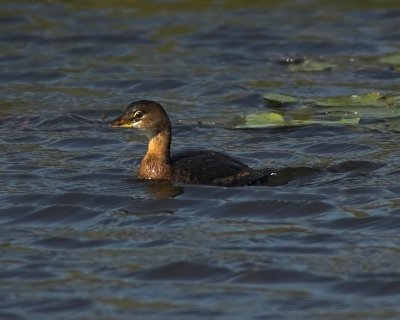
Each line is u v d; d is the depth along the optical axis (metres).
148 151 17.98
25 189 17.61
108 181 17.97
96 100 23.17
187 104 22.81
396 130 20.20
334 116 21.05
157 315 13.13
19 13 29.42
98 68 25.45
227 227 15.91
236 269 14.37
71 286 14.01
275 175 17.95
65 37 27.61
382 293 13.69
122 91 23.88
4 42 27.34
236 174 17.62
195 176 17.61
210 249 15.07
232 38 27.33
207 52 26.53
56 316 13.13
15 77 24.86
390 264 14.45
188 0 30.41
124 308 13.34
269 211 16.45
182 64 25.67
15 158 19.42
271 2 30.23
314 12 29.45
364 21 28.64
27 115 22.03
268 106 22.31
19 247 15.34
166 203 16.80
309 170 18.14
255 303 13.46
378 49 26.47
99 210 16.66
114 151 19.80
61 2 30.31
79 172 18.52
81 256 14.97
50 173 18.53
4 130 21.20
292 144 19.73
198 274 14.33
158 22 28.73
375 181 17.58
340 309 13.26
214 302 13.51
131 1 30.31
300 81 24.11
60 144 20.25
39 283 14.11
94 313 13.20
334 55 26.19
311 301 13.48
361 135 20.02
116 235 15.69
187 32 27.91
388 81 23.83
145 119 17.89
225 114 22.00
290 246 15.14
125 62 25.92
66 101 23.12
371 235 15.50
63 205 16.78
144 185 17.64
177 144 19.98
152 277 14.29
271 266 14.44
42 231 15.97
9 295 13.73
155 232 15.77
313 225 15.91
